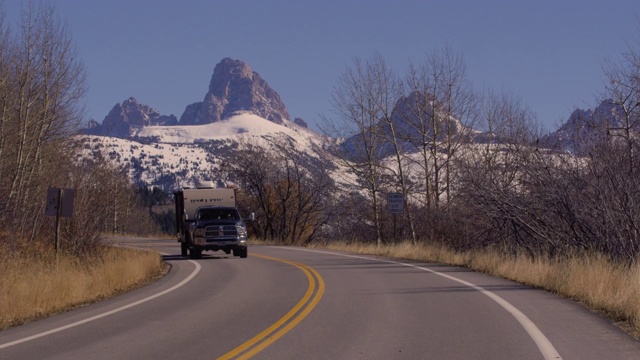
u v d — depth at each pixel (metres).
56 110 32.44
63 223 26.03
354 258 30.39
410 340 10.52
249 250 38.59
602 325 11.67
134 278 21.39
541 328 11.40
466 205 29.75
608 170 19.69
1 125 29.03
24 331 12.12
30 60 31.03
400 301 15.24
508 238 26.80
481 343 10.19
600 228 20.06
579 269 16.64
